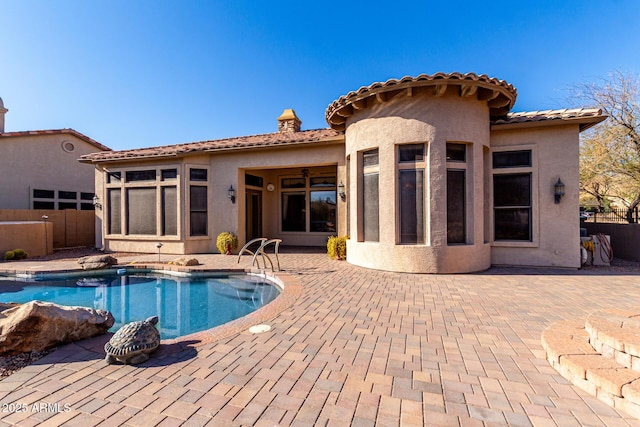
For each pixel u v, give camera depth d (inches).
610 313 166.7
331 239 474.6
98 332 189.3
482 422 105.3
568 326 177.0
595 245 406.0
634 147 593.6
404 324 200.2
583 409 112.0
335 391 124.0
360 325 198.7
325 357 153.9
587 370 122.4
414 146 368.2
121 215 586.2
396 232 370.0
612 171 636.1
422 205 365.4
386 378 133.9
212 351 161.0
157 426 103.3
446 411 111.3
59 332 171.0
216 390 125.0
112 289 376.5
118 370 142.5
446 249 355.9
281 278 341.7
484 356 154.7
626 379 114.6
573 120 358.9
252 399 118.6
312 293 277.1
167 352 159.9
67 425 104.0
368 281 324.2
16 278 416.5
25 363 153.6
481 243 373.4
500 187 402.3
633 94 592.1
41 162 778.2
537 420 106.2
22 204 742.5
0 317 187.5
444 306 238.2
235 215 554.3
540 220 385.1
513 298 258.7
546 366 144.3
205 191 569.0
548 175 381.1
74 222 666.8
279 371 140.1
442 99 353.4
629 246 452.1
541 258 385.4
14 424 104.9
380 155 377.7
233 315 293.6
